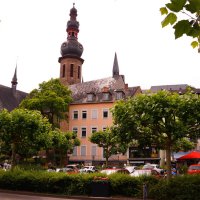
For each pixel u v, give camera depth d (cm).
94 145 5678
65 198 1834
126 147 1873
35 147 2377
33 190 2038
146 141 1788
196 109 1623
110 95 5847
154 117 1642
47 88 5369
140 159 5112
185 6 270
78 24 9319
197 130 1702
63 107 5122
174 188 1608
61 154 4884
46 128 2352
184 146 2333
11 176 2127
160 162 4997
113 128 1775
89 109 5866
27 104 5047
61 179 1956
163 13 290
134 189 1775
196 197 1534
